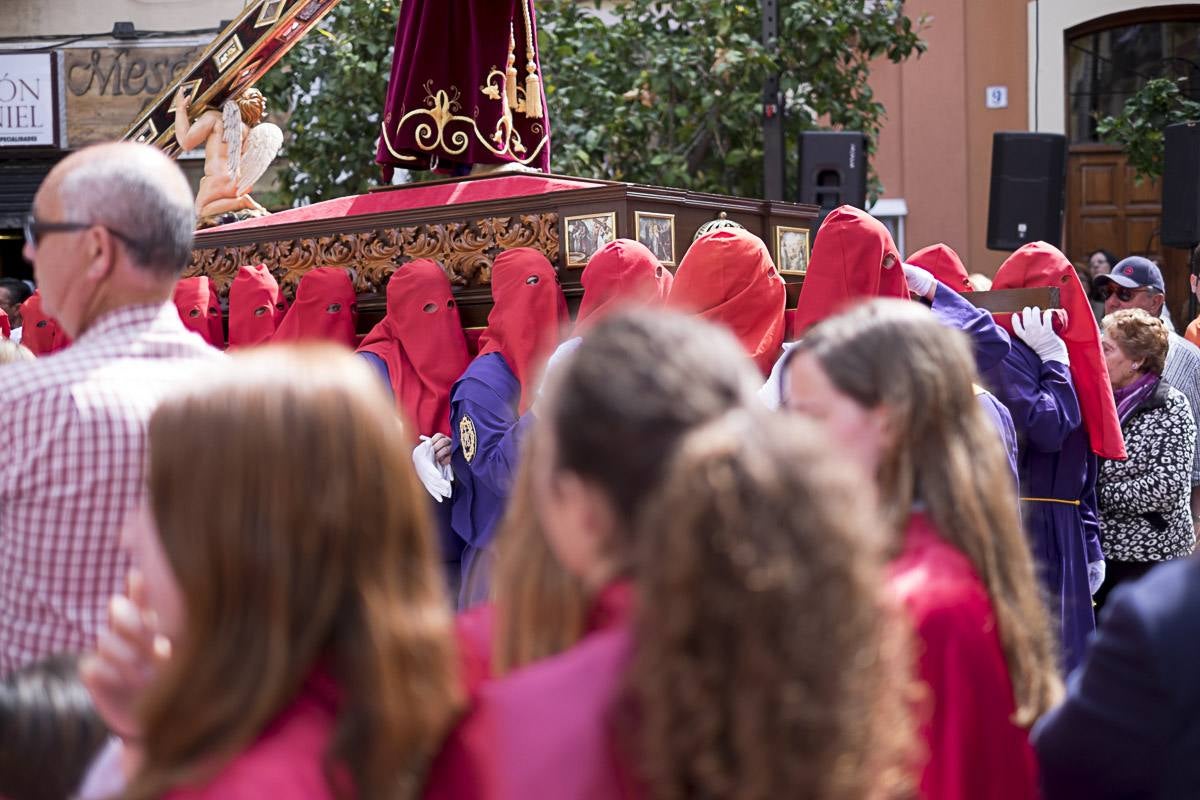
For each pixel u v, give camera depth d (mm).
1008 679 2102
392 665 1410
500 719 1369
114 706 1620
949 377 2186
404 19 5484
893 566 2074
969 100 12688
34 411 2244
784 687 1223
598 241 4555
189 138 6168
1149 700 1778
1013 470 3447
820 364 2176
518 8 5594
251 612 1395
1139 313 5180
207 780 1329
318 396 1440
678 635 1242
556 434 1422
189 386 1464
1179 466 5086
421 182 5371
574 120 10383
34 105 12984
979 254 12711
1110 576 5191
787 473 1263
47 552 2238
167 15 12922
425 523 1514
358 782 1379
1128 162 11398
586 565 1450
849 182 8859
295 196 10844
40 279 2422
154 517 1444
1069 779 1899
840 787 1243
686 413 1365
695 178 10727
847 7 10508
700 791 1247
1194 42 12430
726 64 10102
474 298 4781
